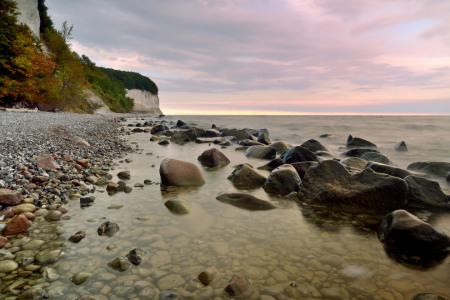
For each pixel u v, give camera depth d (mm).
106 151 10055
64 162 7121
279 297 2299
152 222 3875
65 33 38000
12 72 25172
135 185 5820
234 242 3332
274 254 3055
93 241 3232
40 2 47375
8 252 2871
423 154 12734
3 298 2164
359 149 11773
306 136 21578
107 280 2469
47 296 2213
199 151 11586
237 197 4984
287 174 5930
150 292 2309
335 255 3061
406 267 2838
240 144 14320
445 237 3186
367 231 3799
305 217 4316
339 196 4879
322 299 2291
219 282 2490
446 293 2398
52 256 2816
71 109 41438
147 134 19266
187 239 3371
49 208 4207
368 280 2582
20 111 26219
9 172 5367
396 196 4691
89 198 4648
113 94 88188
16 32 26234
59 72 35906
